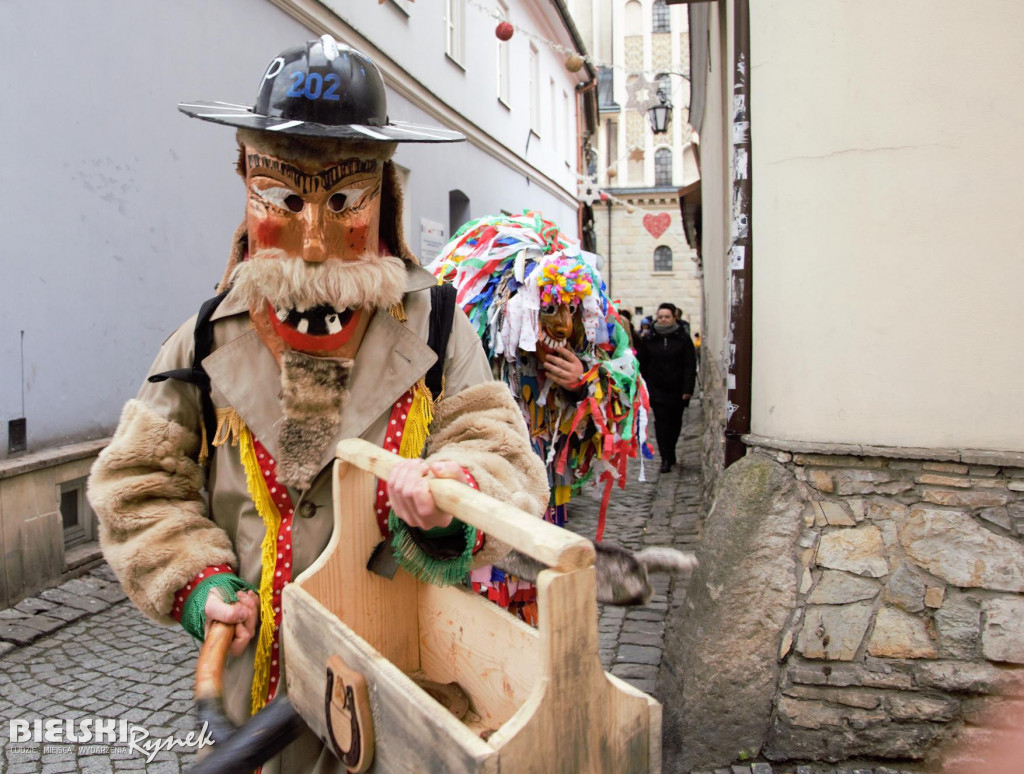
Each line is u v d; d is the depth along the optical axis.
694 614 2.82
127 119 4.86
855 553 2.69
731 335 3.06
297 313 1.47
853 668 2.67
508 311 3.09
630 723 1.01
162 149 5.16
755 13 2.93
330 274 1.43
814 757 2.67
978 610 2.60
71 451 4.43
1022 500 2.57
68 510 4.59
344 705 1.15
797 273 2.76
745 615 2.71
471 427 1.55
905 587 2.65
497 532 1.04
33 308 4.26
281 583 1.48
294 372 1.46
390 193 1.63
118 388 4.84
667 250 30.94
